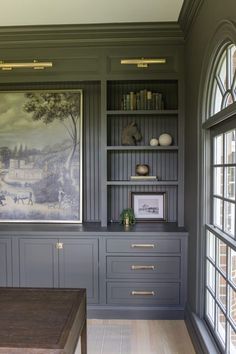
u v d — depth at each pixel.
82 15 2.73
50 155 3.37
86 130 3.43
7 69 3.13
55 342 1.33
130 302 2.96
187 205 2.95
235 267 1.82
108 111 3.09
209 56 2.07
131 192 3.42
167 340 2.59
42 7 2.58
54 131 3.37
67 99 3.35
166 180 3.40
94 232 2.94
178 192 3.10
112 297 2.96
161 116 3.40
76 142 3.36
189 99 2.83
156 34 3.00
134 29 2.95
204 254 2.43
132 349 2.46
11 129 3.38
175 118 3.39
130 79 3.08
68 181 3.36
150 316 2.94
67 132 3.36
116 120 3.42
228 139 1.98
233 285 1.85
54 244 2.97
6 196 3.38
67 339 1.37
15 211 3.38
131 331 2.73
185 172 3.04
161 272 2.93
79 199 3.36
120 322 2.89
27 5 2.54
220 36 1.82
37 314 1.60
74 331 1.55
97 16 2.75
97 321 2.91
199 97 2.37
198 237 2.47
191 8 2.49
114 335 2.66
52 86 3.42
